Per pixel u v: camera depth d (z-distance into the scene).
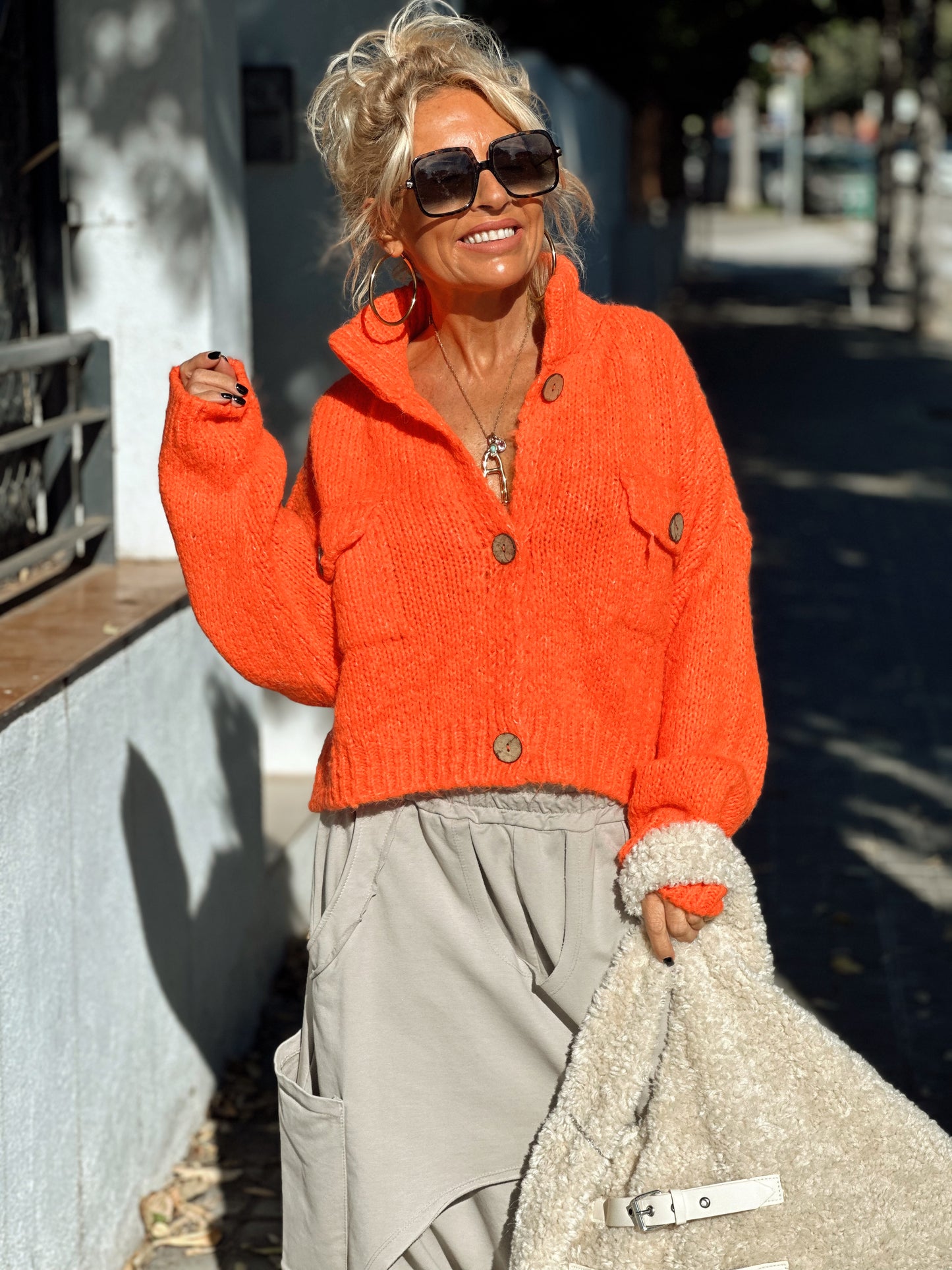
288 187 5.00
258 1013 4.19
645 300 20.89
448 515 2.12
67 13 3.57
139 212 3.62
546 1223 2.11
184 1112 3.58
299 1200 2.31
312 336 5.08
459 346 2.21
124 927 3.18
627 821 2.17
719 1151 2.05
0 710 2.55
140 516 3.71
